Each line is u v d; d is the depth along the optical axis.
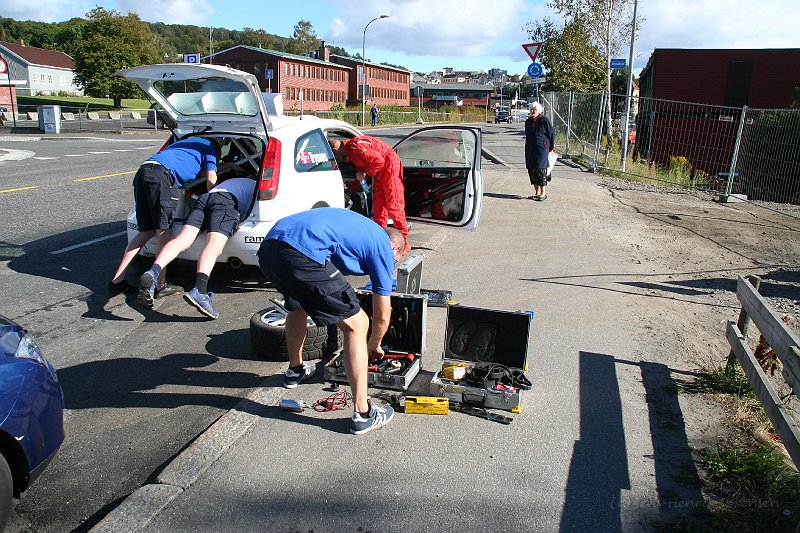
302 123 6.71
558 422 3.99
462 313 4.62
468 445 3.72
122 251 7.89
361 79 47.06
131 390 4.46
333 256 3.76
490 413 4.07
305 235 3.66
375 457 3.59
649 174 15.74
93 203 10.85
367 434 3.82
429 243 8.41
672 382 4.55
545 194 12.38
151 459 3.69
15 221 9.31
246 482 3.35
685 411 4.15
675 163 17.06
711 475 3.45
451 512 3.13
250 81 5.83
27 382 3.08
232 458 3.55
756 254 8.57
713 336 5.53
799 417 4.34
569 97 21.30
